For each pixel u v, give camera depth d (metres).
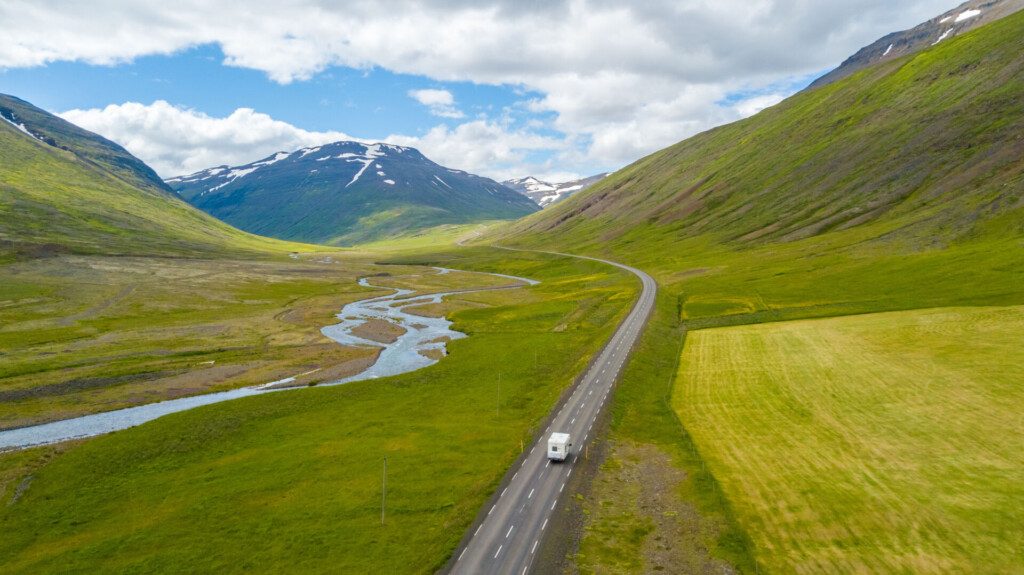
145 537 48.91
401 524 50.12
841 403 70.50
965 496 47.47
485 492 54.25
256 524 50.72
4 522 52.44
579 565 43.03
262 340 132.50
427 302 198.38
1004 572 38.25
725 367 90.56
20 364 104.44
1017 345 82.56
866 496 49.00
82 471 62.59
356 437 71.69
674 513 49.75
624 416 73.81
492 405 83.75
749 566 41.44
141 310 161.12
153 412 84.19
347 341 133.75
